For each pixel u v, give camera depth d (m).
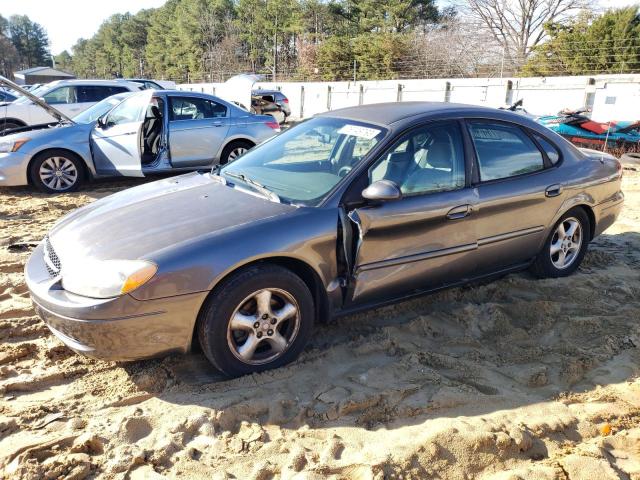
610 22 24.62
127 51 93.31
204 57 61.25
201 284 3.07
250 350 3.30
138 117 8.34
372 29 45.25
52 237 3.61
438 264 3.95
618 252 5.85
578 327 4.05
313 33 49.56
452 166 4.04
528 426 2.96
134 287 2.96
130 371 3.44
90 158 8.54
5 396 3.18
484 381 3.42
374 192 3.44
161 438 2.83
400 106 4.39
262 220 3.37
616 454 2.81
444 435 2.78
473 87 22.45
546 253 4.74
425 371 3.47
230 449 2.78
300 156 4.16
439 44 35.38
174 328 3.08
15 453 2.66
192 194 3.85
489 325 4.09
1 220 6.87
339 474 2.57
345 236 3.51
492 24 36.94
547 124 12.05
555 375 3.50
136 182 9.47
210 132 8.95
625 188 9.14
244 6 59.19
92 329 2.97
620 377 3.48
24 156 8.16
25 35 122.38
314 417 3.04
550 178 4.55
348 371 3.51
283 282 3.30
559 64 25.61
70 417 2.99
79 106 13.84
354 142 3.97
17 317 4.12
